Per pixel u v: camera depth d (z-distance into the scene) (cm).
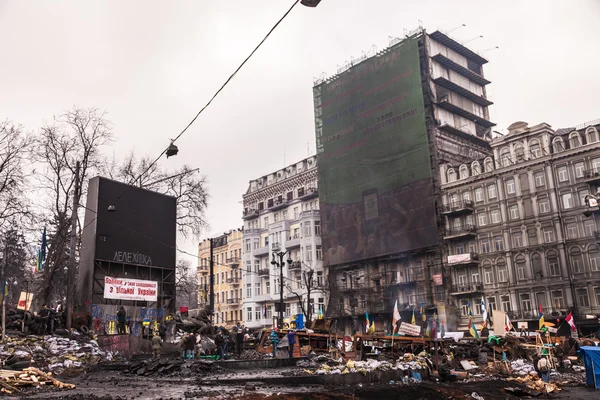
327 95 7756
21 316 2992
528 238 5491
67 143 4362
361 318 6769
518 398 2008
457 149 6806
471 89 7444
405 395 1925
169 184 5028
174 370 2184
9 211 3788
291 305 7738
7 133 3803
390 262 6688
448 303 5966
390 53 7019
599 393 2073
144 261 4069
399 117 6769
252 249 8644
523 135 5722
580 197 5172
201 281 9988
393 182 6694
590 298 4944
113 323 3606
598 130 5169
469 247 5975
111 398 1489
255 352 3328
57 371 2350
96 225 3762
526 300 5375
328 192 7488
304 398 1670
